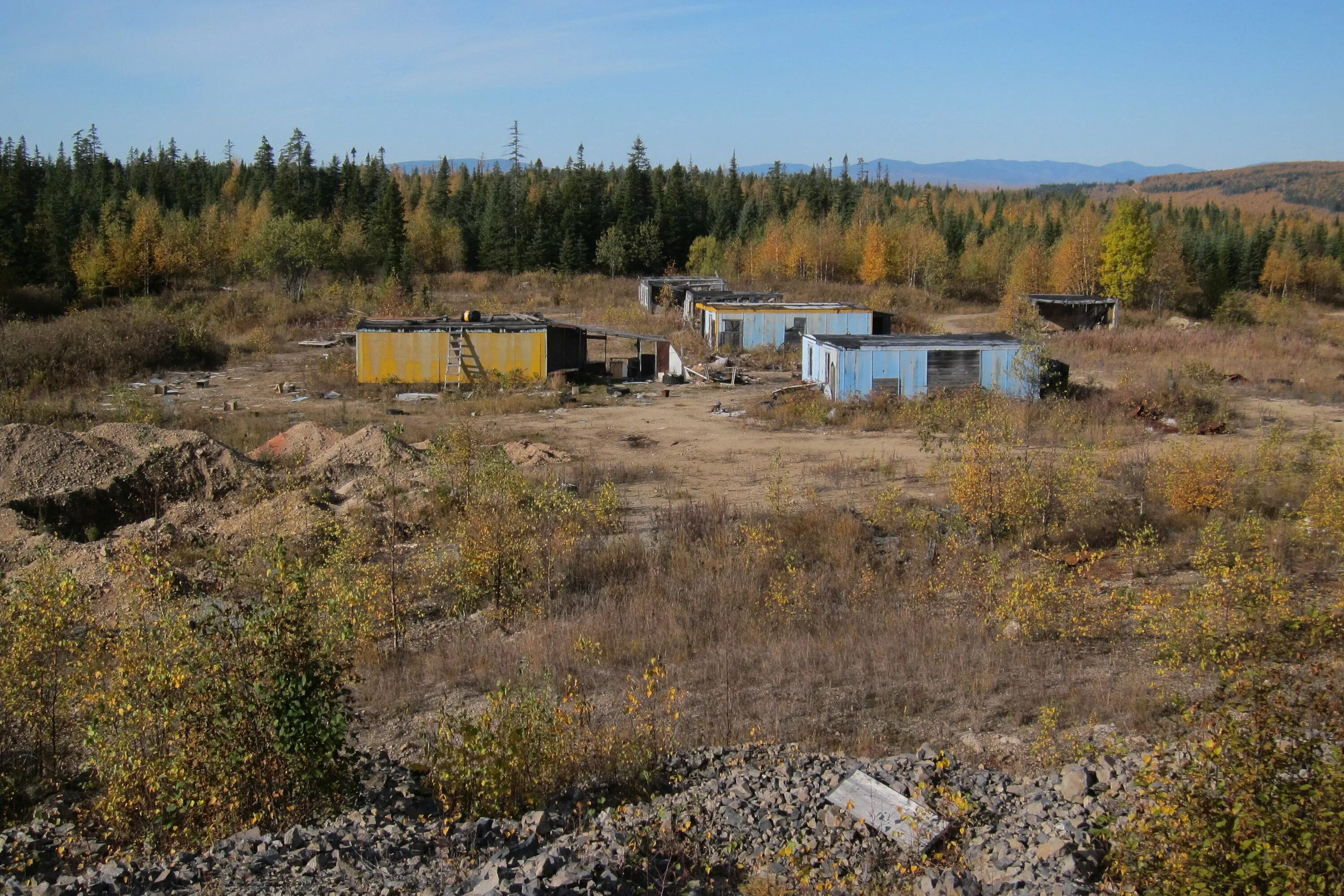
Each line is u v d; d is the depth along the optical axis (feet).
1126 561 55.16
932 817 27.14
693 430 100.94
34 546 55.72
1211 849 19.21
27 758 34.01
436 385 127.03
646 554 57.00
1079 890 22.49
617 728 34.76
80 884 22.57
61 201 262.67
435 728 36.99
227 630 28.53
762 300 184.34
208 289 226.58
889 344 113.70
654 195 328.70
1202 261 278.67
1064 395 107.76
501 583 51.16
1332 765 19.16
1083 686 38.99
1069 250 240.94
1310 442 76.23
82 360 129.18
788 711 37.58
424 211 311.88
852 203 362.74
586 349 145.48
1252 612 38.32
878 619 47.39
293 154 367.25
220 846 24.79
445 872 23.56
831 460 86.38
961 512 61.77
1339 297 304.50
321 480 73.10
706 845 26.61
